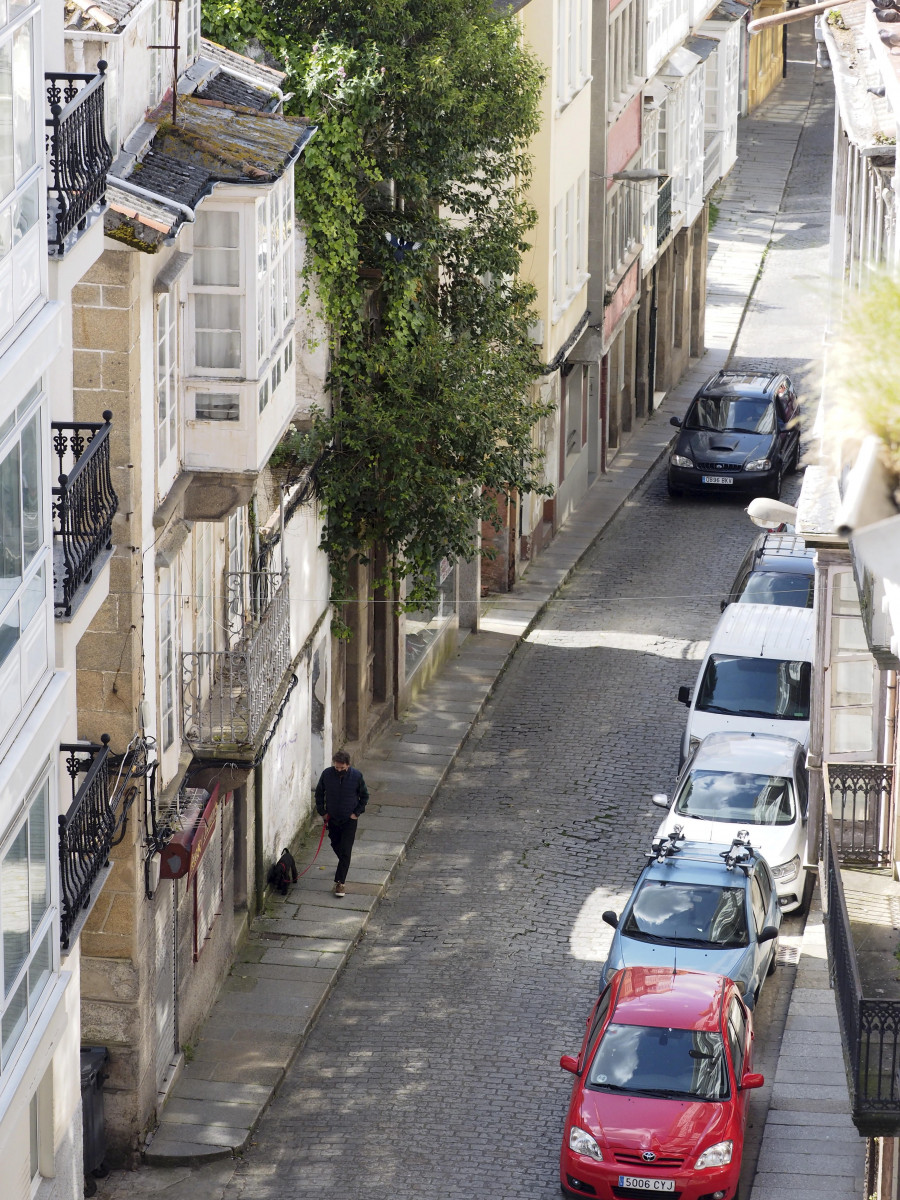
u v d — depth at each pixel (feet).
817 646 83.76
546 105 127.95
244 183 66.23
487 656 119.24
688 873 79.20
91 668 62.85
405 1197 64.80
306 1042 75.72
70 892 48.80
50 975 47.19
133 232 58.90
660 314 183.42
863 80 71.31
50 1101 48.70
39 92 44.62
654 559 140.26
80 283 60.49
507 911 87.04
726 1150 61.98
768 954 78.59
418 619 112.78
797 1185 65.36
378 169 90.12
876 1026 51.78
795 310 201.87
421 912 87.15
